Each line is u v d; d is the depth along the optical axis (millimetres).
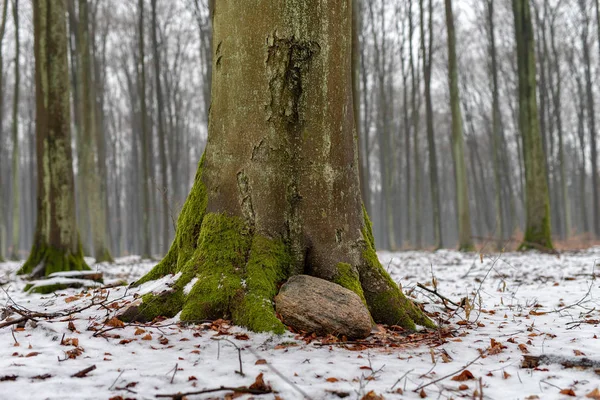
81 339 4207
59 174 10398
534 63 17109
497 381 3398
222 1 5395
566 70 33531
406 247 29625
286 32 5102
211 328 4484
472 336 4645
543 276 9406
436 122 45938
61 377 3328
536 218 17031
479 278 9742
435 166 23156
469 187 48531
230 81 5281
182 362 3664
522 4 17078
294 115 5191
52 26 10391
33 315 4746
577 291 7426
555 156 42062
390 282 5234
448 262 13930
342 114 5301
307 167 5160
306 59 5152
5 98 41281
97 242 18297
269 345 4090
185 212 5625
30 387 3137
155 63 22406
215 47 5477
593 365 3668
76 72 22859
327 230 5125
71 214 10500
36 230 10453
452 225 55281
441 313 5758
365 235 5477
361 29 29672
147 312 4785
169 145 30141
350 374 3447
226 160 5285
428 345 4305
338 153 5250
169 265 5789
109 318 4754
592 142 29844
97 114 26172
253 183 5148
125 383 3223
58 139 10406
